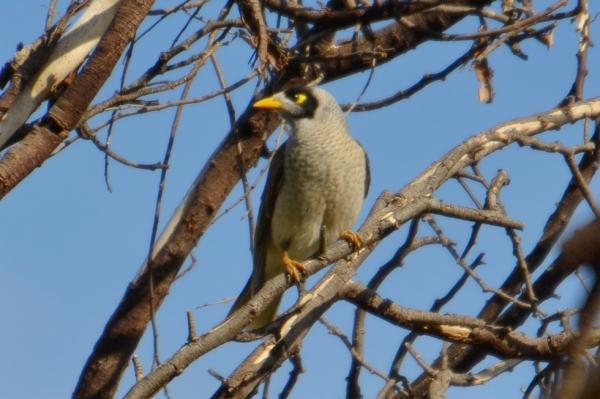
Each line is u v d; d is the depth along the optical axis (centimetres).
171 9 902
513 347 850
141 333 975
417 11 963
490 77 1069
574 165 921
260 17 841
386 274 917
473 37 950
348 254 827
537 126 1001
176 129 868
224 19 862
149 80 818
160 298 995
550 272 1020
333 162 1151
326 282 837
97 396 949
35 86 760
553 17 977
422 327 848
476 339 852
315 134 1151
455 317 846
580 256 315
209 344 645
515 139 912
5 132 745
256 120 1057
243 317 679
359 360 859
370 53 979
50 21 775
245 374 760
